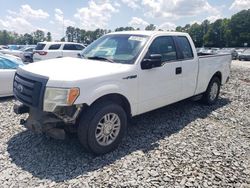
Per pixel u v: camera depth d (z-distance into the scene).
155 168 3.69
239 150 4.38
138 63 4.45
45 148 4.20
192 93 6.02
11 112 5.95
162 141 4.60
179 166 3.76
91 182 3.33
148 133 4.94
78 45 16.89
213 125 5.52
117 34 5.28
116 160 3.89
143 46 4.66
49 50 15.83
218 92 7.29
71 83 3.55
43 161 3.81
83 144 3.88
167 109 6.49
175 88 5.36
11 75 7.14
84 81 3.67
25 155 3.96
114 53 4.78
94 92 3.76
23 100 3.88
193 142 4.61
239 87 10.16
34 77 3.77
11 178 3.37
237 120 5.96
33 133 4.75
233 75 14.50
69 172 3.54
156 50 4.87
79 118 3.82
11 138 4.54
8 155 3.95
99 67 4.13
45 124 3.80
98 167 3.69
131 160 3.89
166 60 5.09
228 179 3.49
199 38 103.00
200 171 3.65
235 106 7.15
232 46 90.69
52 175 3.46
